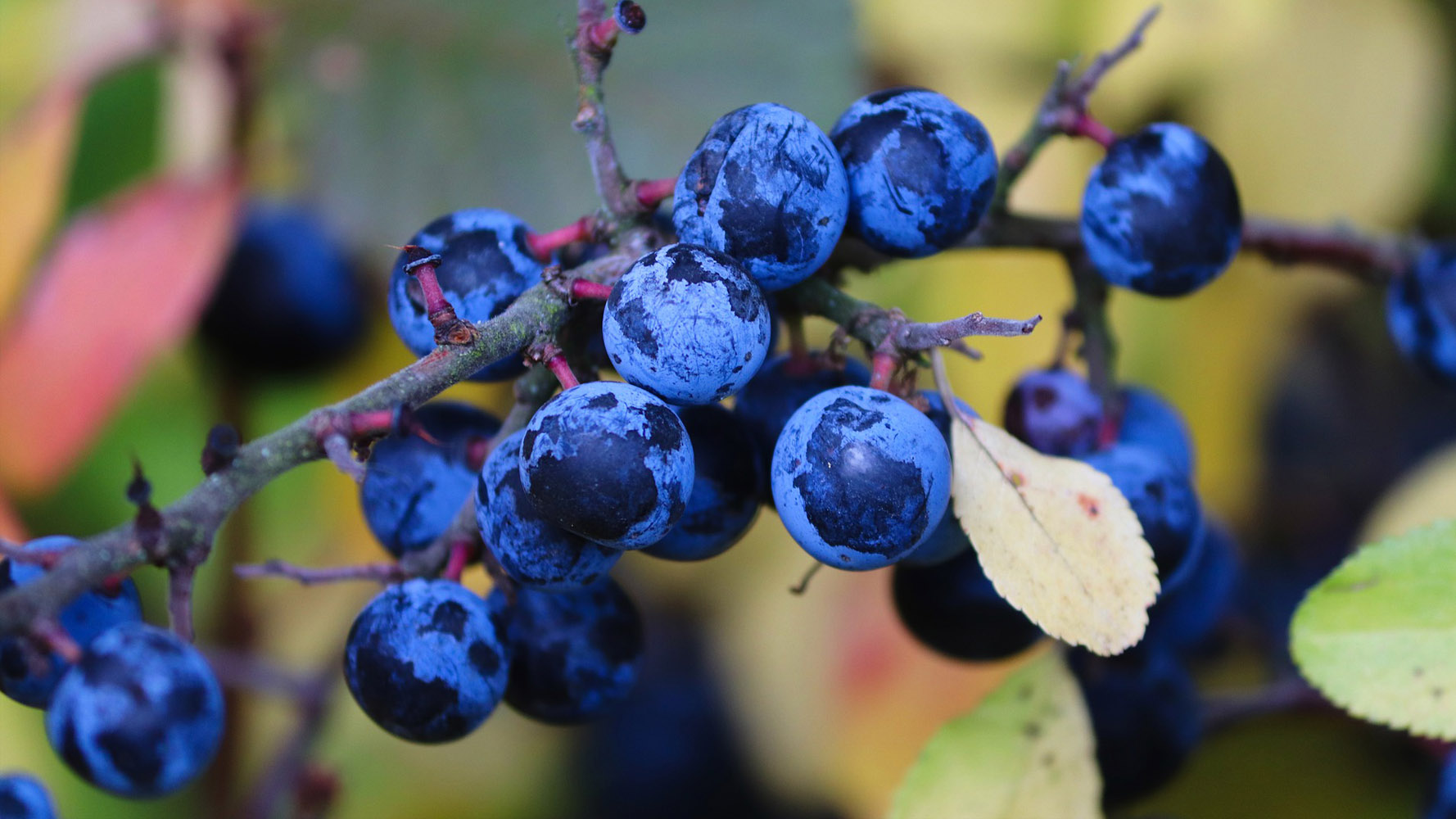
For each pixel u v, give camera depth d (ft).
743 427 0.93
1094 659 1.04
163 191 1.19
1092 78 0.98
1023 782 0.99
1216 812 1.14
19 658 0.87
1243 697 1.11
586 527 0.87
